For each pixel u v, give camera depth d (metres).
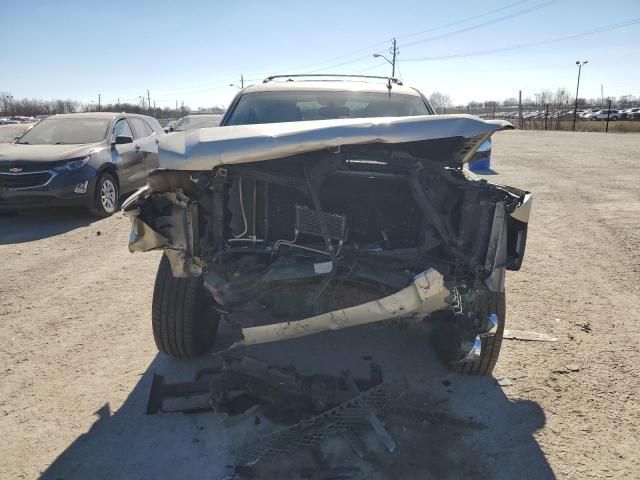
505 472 2.54
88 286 5.01
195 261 2.84
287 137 2.64
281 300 2.80
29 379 3.31
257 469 2.53
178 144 2.71
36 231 7.33
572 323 4.18
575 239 6.73
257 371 2.91
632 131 36.81
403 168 3.03
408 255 2.90
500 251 2.79
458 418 2.95
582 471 2.55
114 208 8.51
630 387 3.26
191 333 3.36
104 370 3.44
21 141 8.64
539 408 3.05
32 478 2.47
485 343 3.19
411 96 4.50
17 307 4.47
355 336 3.93
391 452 2.66
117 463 2.59
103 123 8.98
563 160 16.33
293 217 3.08
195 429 2.85
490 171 13.41
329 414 2.81
